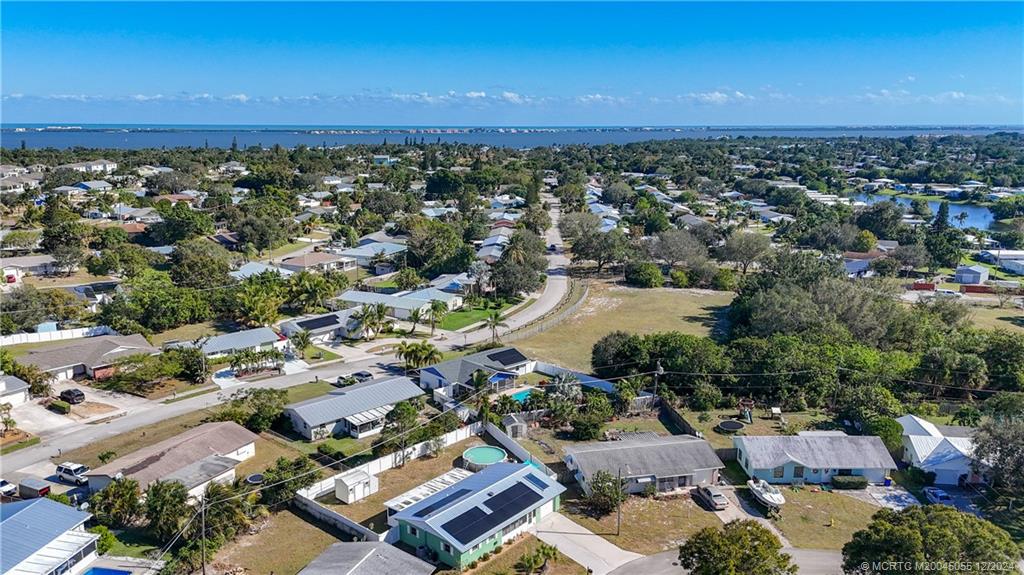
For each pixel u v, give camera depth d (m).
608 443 67.31
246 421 72.19
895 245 175.62
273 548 52.00
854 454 64.88
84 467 61.75
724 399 80.81
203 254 133.25
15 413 75.69
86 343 90.62
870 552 42.81
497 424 74.81
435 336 108.81
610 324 117.50
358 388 78.50
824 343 89.44
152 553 50.12
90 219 179.12
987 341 91.06
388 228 188.75
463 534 50.25
